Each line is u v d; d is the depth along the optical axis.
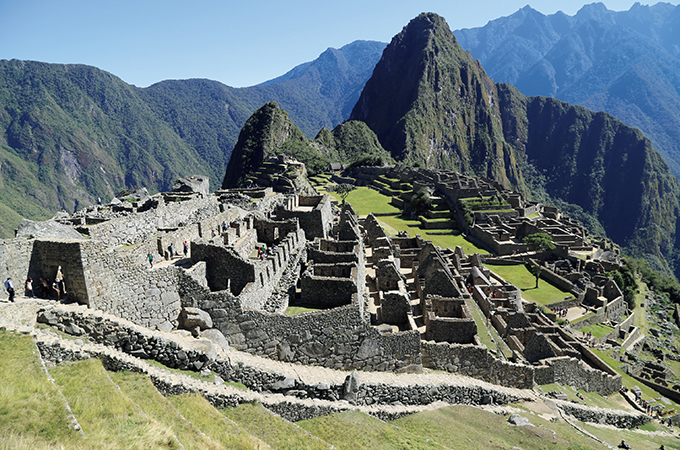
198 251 32.69
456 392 34.97
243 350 29.73
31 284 23.83
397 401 32.22
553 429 33.97
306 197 66.56
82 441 16.69
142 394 21.75
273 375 27.81
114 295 25.16
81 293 23.81
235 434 21.97
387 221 164.00
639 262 175.62
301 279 36.00
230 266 32.44
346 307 32.25
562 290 104.38
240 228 41.59
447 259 69.94
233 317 29.42
